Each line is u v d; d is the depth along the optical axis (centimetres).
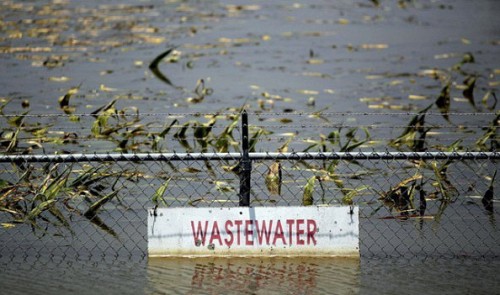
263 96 5066
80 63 6025
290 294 2094
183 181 3097
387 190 2989
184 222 2358
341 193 2970
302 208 2355
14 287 2145
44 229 2611
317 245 2362
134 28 7412
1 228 2616
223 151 3478
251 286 2148
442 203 2884
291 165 3297
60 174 2922
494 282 2191
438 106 4756
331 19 8188
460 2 9281
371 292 2112
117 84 5369
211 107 4719
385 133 4128
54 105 4684
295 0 9300
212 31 7412
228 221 2355
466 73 5806
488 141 3678
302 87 5366
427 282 2188
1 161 2369
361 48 6806
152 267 2291
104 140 3684
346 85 5438
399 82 5506
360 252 2428
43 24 7488
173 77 5641
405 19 8238
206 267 2286
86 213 2739
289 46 6838
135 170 3145
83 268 2288
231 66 6038
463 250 2448
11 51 6381
